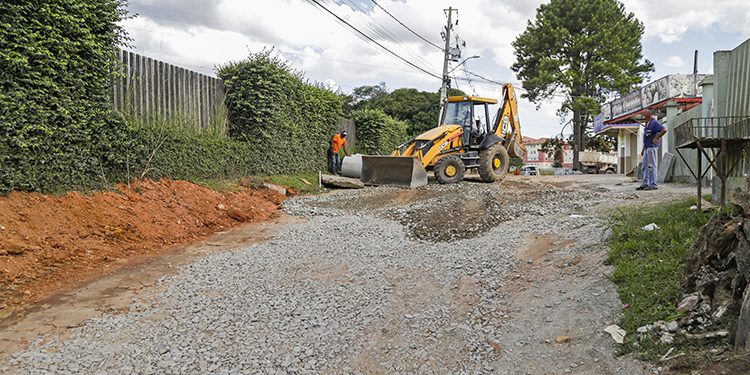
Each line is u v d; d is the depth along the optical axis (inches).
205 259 272.5
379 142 914.7
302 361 158.7
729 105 291.7
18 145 269.1
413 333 178.5
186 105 482.9
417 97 1638.8
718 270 153.3
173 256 279.3
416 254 283.6
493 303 201.9
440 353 163.5
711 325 137.6
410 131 1557.6
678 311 148.6
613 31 1369.3
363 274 247.4
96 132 331.9
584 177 689.0
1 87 262.1
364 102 1923.0
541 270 227.8
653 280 175.0
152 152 386.9
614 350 144.9
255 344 169.3
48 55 281.9
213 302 208.2
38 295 209.0
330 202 463.2
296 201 465.1
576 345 154.3
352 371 153.0
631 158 975.0
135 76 406.6
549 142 1722.4
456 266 253.4
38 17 280.4
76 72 310.5
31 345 164.9
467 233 326.3
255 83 545.0
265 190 482.6
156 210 342.0
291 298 213.3
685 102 593.3
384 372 152.7
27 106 273.1
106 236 285.4
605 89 1441.9
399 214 391.9
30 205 270.4
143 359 157.9
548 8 1434.5
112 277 237.0
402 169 550.9
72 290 217.3
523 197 437.1
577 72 1379.2
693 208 247.3
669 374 124.7
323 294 218.5
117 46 353.4
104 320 186.5
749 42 269.7
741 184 239.9
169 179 405.4
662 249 199.2
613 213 303.0
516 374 146.2
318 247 298.8
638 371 131.0
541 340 163.8
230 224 371.6
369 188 547.8
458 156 600.4
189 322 187.0
